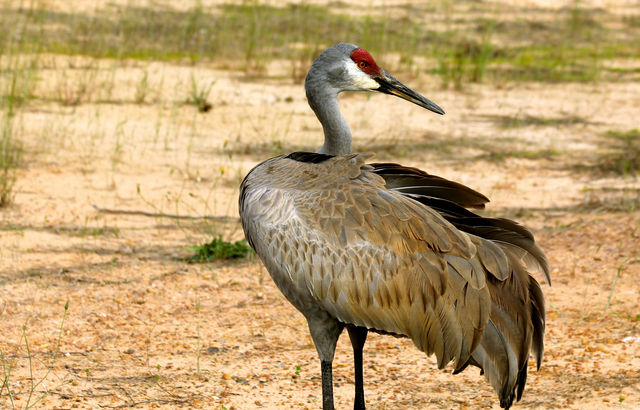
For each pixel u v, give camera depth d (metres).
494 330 6.76
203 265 12.05
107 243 12.62
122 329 9.80
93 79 22.11
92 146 17.38
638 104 22.94
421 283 6.74
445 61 27.08
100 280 11.27
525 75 26.06
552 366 8.78
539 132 20.05
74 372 8.61
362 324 7.00
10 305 10.30
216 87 22.62
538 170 17.17
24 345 9.23
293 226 7.12
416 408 7.93
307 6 31.69
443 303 6.70
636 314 10.11
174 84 22.52
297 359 9.12
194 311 10.42
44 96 20.47
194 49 26.58
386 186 7.63
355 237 6.89
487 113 21.73
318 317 7.28
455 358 6.74
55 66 22.91
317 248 6.98
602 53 29.50
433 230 6.83
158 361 8.97
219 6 31.56
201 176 16.11
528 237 7.04
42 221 13.35
